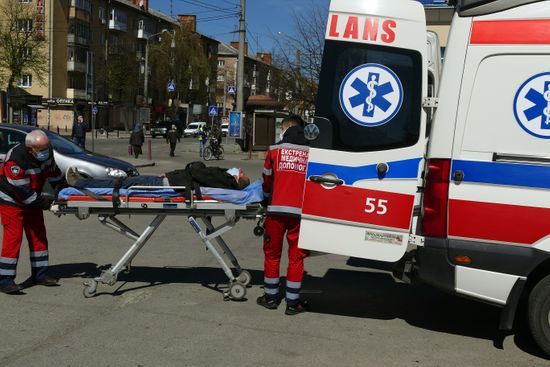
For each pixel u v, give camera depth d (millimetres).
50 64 60562
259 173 20859
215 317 5359
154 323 5156
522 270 4391
